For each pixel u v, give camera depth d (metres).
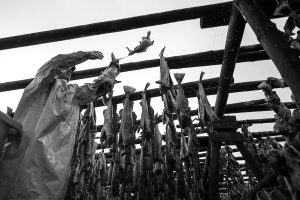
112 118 4.87
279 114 3.11
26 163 2.07
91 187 6.18
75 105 2.68
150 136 4.70
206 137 5.77
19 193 1.97
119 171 5.11
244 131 5.66
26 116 2.41
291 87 1.86
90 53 2.84
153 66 4.19
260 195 3.58
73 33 3.39
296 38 2.69
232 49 3.13
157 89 4.86
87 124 4.82
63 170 2.25
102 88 2.97
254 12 2.35
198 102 4.62
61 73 2.66
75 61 2.75
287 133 2.99
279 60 1.99
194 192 5.09
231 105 5.05
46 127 2.26
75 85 2.80
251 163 3.83
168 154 4.55
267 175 3.34
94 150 5.56
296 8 2.71
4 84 4.36
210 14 3.18
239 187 6.36
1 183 2.03
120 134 4.93
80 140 4.80
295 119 2.57
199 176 4.78
